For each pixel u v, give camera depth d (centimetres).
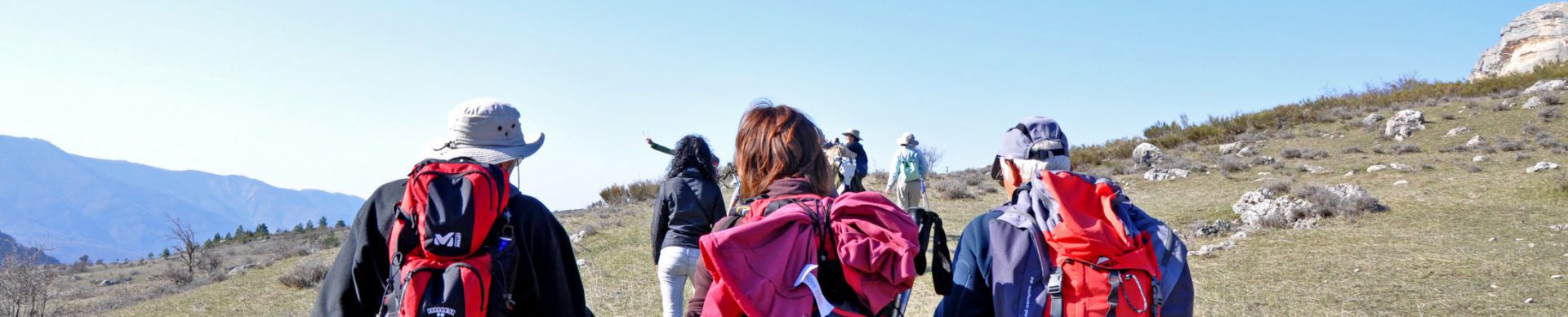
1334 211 1124
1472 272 786
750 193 276
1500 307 671
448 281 243
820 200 255
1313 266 852
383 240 274
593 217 1659
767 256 237
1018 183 287
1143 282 244
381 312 254
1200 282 820
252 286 1263
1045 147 279
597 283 935
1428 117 2125
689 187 480
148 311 1125
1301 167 1694
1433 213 1108
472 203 253
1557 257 826
